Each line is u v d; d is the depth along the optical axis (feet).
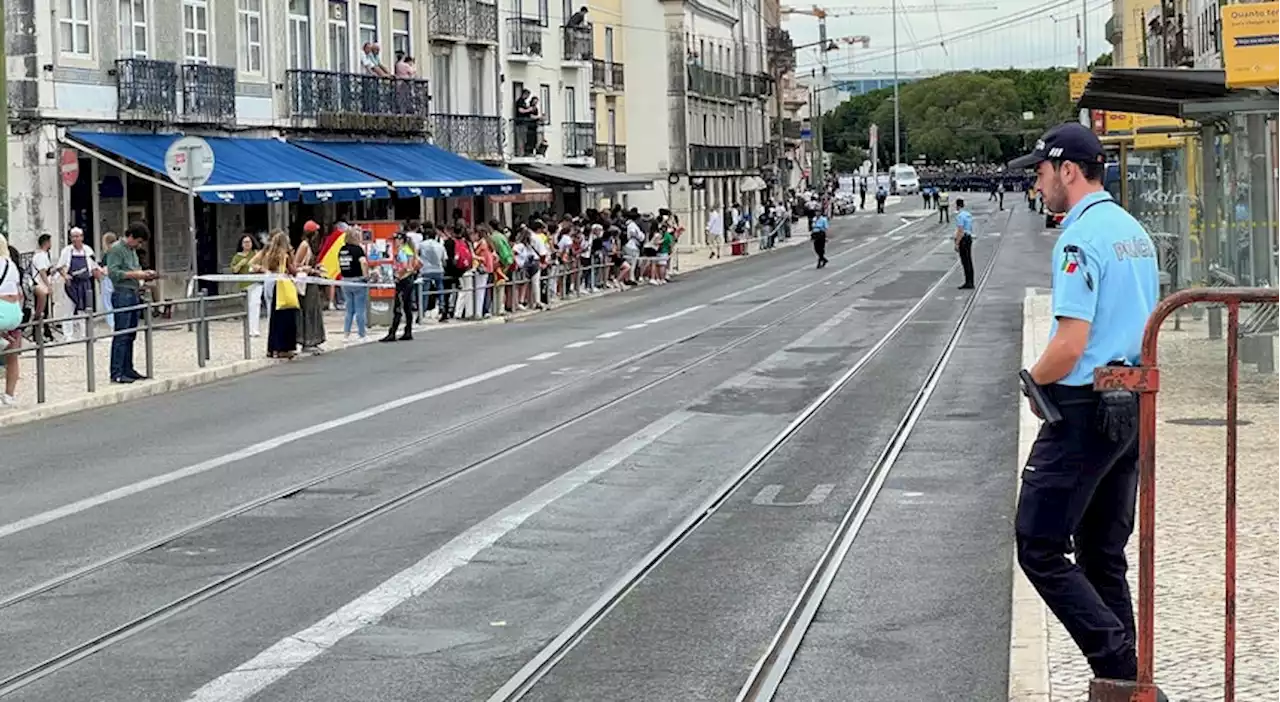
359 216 142.61
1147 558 20.13
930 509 40.91
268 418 60.80
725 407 61.93
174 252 117.29
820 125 505.25
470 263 114.01
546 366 79.30
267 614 30.91
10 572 34.86
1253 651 25.49
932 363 77.30
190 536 38.40
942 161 572.92
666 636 29.07
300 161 124.06
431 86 163.53
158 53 116.37
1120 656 21.45
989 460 48.42
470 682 26.23
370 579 33.76
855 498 42.55
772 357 81.97
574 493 43.55
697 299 135.44
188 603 31.83
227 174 109.60
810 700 25.17
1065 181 21.88
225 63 124.57
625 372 75.77
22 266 95.91
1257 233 64.95
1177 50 167.22
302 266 87.56
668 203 265.54
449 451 51.47
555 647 28.25
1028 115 543.80
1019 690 24.12
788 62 400.47
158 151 109.60
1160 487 40.19
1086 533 22.66
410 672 26.86
